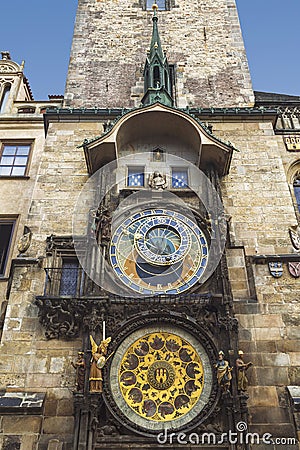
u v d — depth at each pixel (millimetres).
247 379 13414
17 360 13758
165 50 25125
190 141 18516
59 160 18750
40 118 22875
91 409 12297
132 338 13695
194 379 13164
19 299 14922
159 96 19703
